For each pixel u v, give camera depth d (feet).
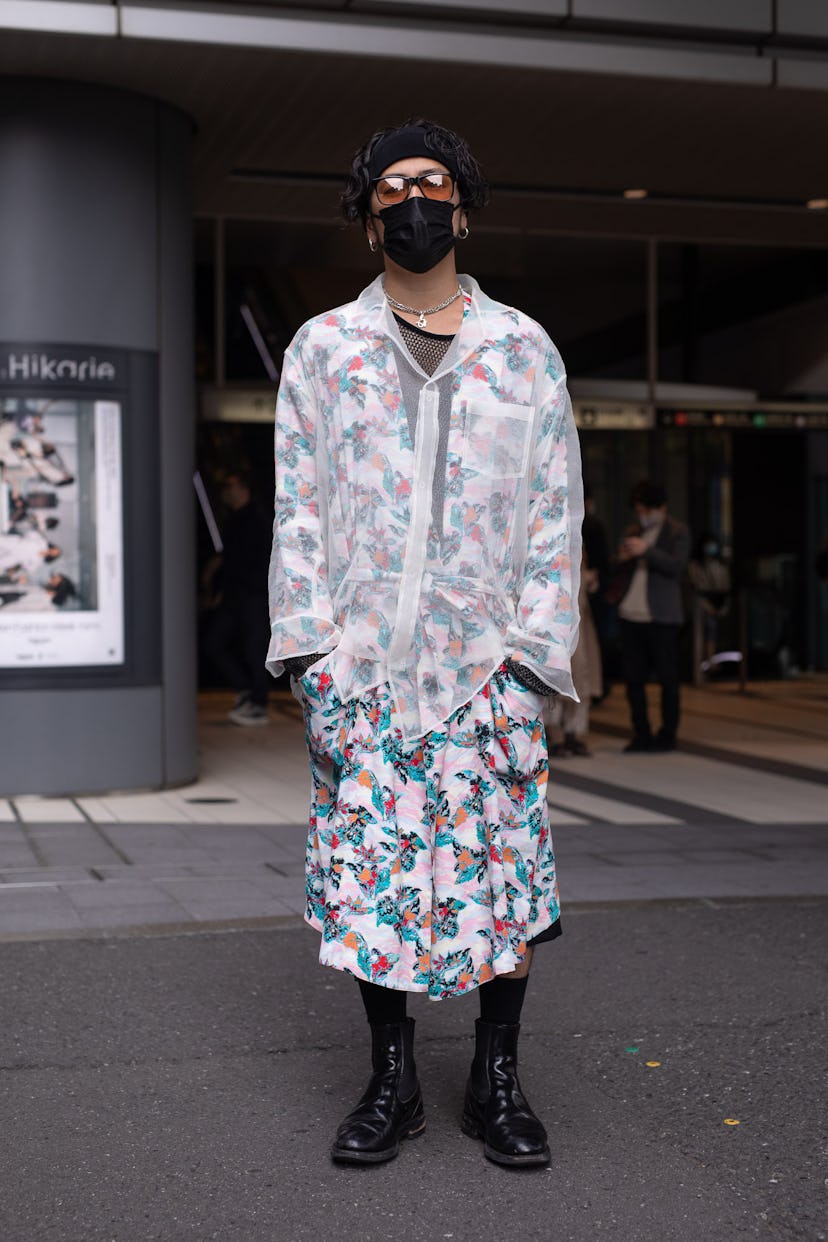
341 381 9.82
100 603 25.34
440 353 9.82
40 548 24.95
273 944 15.48
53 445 24.99
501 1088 10.10
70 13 23.02
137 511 25.64
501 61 25.25
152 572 25.89
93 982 14.06
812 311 46.73
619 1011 13.29
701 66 26.37
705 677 49.73
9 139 24.63
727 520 48.16
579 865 19.66
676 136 30.66
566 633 9.95
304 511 10.09
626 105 28.22
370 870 9.68
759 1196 9.37
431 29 25.04
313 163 32.07
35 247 24.73
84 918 16.40
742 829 22.61
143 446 25.70
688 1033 12.66
